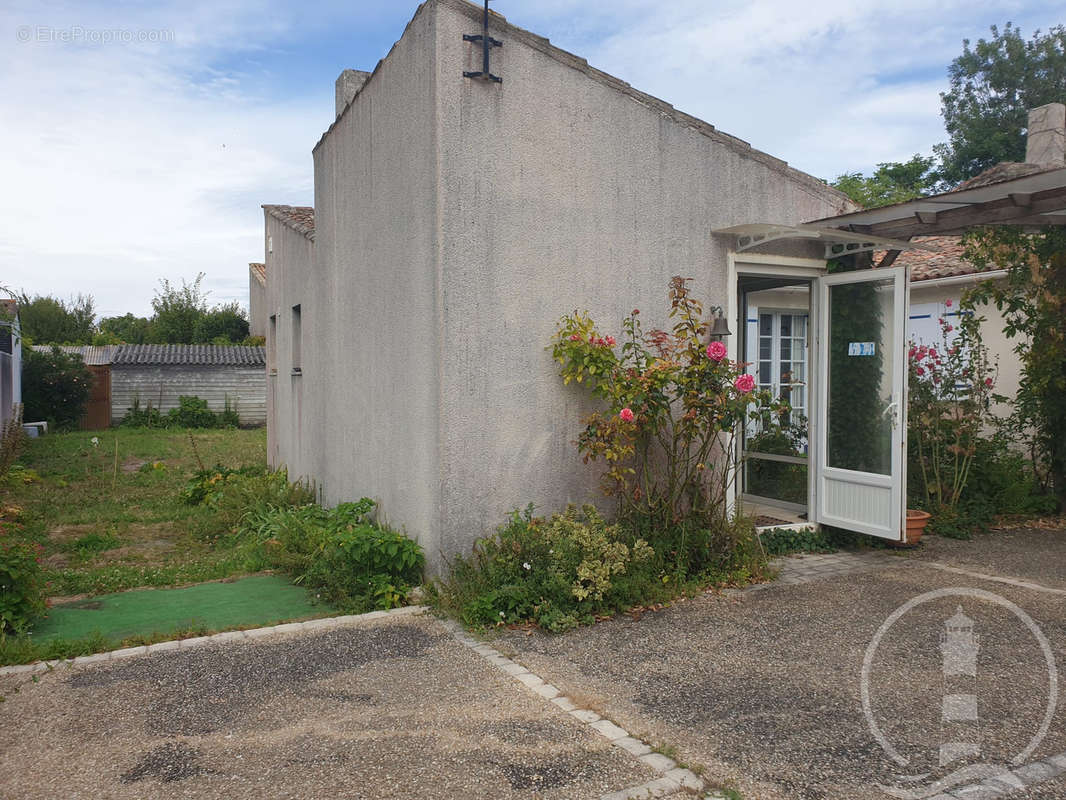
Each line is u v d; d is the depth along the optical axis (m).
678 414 6.60
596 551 5.51
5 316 17.55
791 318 10.08
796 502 8.41
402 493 6.37
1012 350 10.05
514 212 5.92
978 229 8.14
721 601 5.73
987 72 29.41
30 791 3.12
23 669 4.44
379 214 6.88
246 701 4.00
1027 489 8.89
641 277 6.49
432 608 5.50
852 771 3.25
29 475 12.45
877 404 6.99
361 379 7.46
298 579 6.41
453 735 3.59
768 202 7.14
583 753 3.41
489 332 5.83
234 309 37.19
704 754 3.40
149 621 5.43
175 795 3.08
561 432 6.14
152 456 16.95
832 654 4.65
